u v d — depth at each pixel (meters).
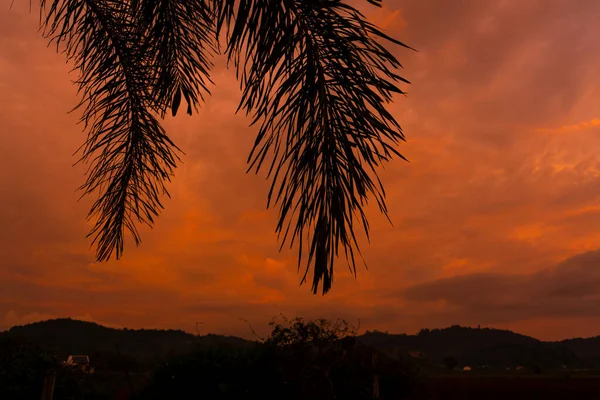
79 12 3.06
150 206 3.80
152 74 3.43
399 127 1.62
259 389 5.35
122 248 3.78
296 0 1.76
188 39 3.31
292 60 1.69
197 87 3.41
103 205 3.74
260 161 1.65
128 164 3.74
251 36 1.77
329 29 1.72
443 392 7.71
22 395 5.62
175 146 3.75
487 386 7.96
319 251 1.46
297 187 1.56
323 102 1.62
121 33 3.19
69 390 5.67
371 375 5.88
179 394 5.36
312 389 5.46
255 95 1.73
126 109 3.62
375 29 1.71
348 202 1.53
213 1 2.02
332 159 1.57
